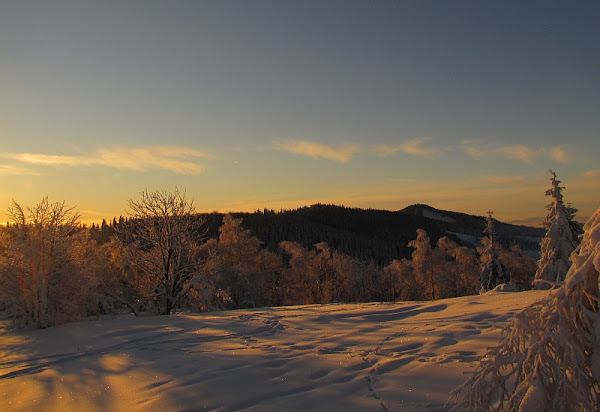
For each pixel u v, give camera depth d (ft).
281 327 35.50
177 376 22.15
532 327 9.82
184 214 70.74
